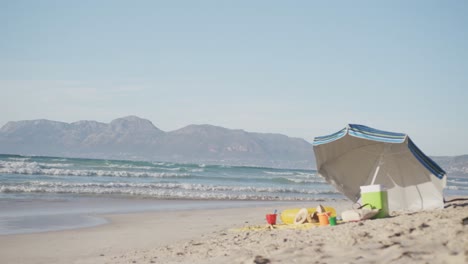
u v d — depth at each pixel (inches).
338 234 265.0
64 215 547.5
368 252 213.8
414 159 395.9
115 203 706.8
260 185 1391.5
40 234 411.2
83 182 1050.1
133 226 478.3
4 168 1232.2
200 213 614.2
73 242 372.2
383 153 412.5
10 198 684.1
